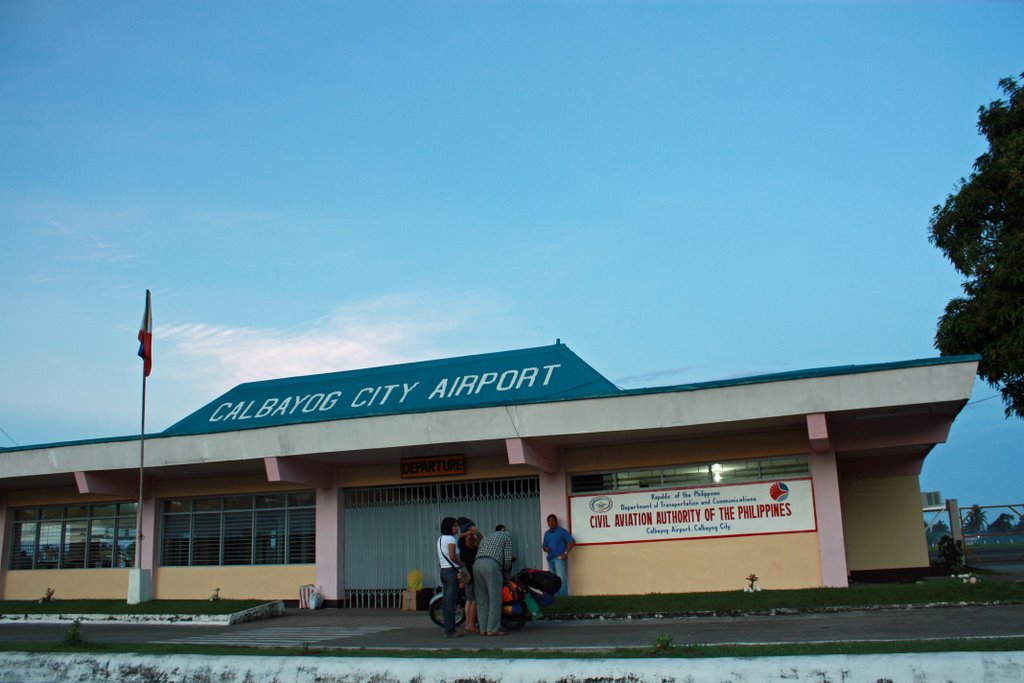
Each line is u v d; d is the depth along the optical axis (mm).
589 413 16281
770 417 15273
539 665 8508
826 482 16344
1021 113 19734
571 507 17922
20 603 22172
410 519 19594
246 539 21203
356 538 20016
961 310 19500
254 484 21219
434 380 22172
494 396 20609
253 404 23453
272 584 20484
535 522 18391
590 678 8273
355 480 20016
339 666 9203
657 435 17016
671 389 15836
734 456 16984
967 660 7629
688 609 14867
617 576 17297
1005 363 18500
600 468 17875
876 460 20891
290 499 20969
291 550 20672
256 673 9453
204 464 19609
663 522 17234
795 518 16406
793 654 8883
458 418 17078
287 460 18828
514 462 16688
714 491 17016
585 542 17656
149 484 22203
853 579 20578
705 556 16828
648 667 8203
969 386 14297
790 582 16172
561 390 20125
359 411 21500
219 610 18391
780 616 14289
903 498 20719
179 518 22094
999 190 19531
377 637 13766
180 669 9797
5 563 23906
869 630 11781
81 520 23344
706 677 8016
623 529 17469
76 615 19422
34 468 20844
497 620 12984
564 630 13773
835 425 16750
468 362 22812
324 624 16609
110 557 22719
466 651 10969
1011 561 26047
